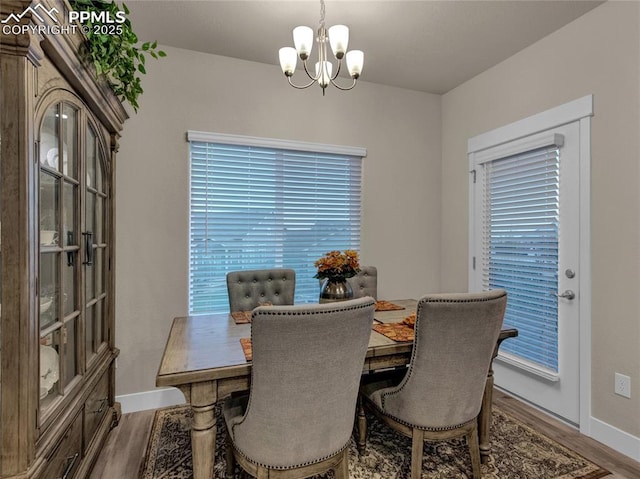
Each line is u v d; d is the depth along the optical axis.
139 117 2.49
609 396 2.03
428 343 1.47
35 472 1.07
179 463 1.83
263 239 2.87
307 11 2.17
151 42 2.49
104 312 1.99
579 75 2.21
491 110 2.89
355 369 1.30
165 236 2.55
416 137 3.38
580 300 2.20
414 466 1.56
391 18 2.23
